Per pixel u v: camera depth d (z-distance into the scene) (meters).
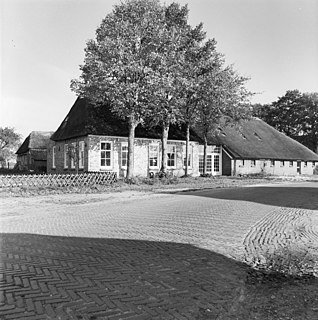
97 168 26.28
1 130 55.00
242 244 7.74
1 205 14.03
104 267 6.00
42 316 4.12
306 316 4.27
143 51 21.50
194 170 32.34
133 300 4.64
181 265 6.21
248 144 38.28
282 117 68.88
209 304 4.59
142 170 28.39
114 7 22.02
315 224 10.13
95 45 21.55
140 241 7.95
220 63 26.94
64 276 5.50
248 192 19.25
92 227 9.56
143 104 21.52
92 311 4.28
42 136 50.47
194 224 9.95
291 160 41.84
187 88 23.59
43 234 8.67
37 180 19.00
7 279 5.32
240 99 28.08
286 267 6.16
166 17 25.17
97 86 20.80
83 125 26.86
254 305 4.59
